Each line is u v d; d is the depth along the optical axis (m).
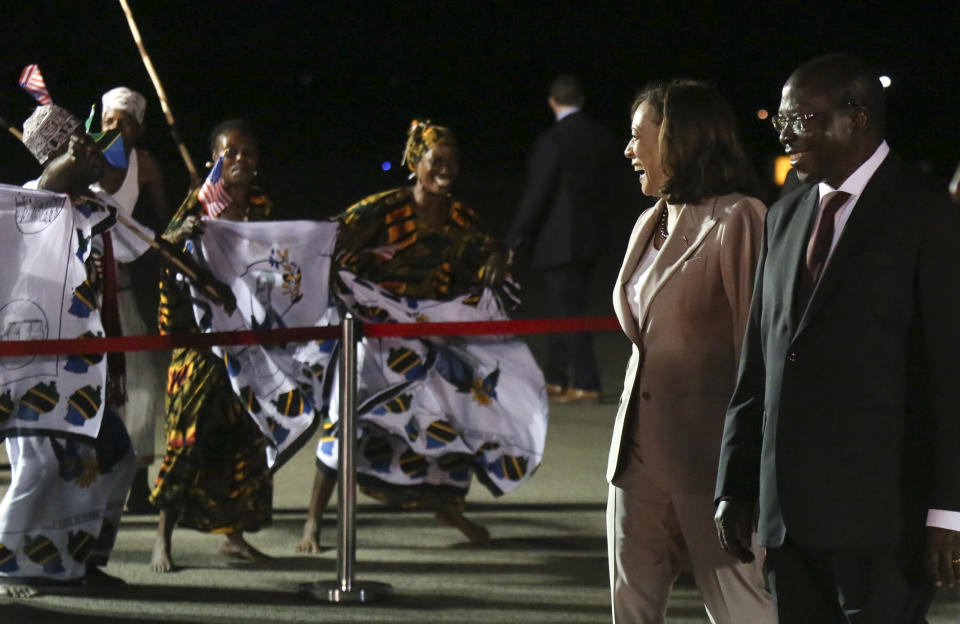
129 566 6.55
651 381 4.17
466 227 7.16
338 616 5.72
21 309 5.76
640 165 4.27
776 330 3.54
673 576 4.36
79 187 5.83
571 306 11.41
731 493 3.68
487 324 6.50
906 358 3.39
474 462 7.09
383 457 7.01
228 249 6.67
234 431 6.57
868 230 3.39
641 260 4.29
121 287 7.48
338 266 6.90
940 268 3.32
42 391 5.80
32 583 5.93
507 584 6.25
